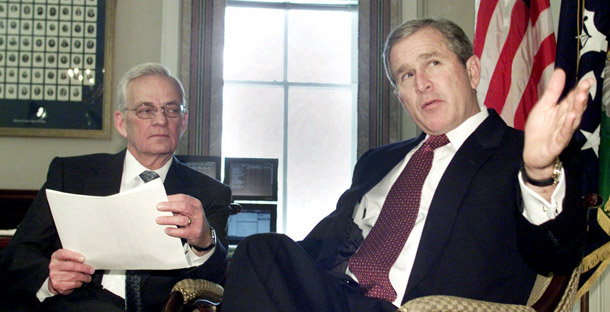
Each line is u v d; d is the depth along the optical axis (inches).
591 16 91.0
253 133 167.6
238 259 59.7
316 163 168.1
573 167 67.8
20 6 148.1
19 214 135.2
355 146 168.6
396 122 155.0
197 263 77.6
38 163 145.3
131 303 77.8
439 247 64.5
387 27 156.4
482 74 109.2
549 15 104.0
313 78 170.1
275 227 139.1
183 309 71.0
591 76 89.4
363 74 156.0
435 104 72.5
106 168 84.7
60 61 147.9
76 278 69.7
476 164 67.7
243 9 169.2
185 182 88.2
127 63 150.5
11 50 147.4
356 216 81.4
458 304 50.1
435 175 72.0
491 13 110.1
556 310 54.9
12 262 76.2
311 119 169.0
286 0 168.9
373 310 61.5
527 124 51.1
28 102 146.3
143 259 68.3
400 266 69.2
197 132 152.3
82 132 146.2
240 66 168.6
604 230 82.2
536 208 54.3
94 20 149.2
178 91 86.7
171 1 151.9
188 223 67.7
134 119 83.4
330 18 170.7
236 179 140.7
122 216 65.9
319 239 79.9
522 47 106.6
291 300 56.7
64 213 66.9
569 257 55.0
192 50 152.9
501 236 63.4
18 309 76.2
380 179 79.5
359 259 71.9
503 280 62.6
